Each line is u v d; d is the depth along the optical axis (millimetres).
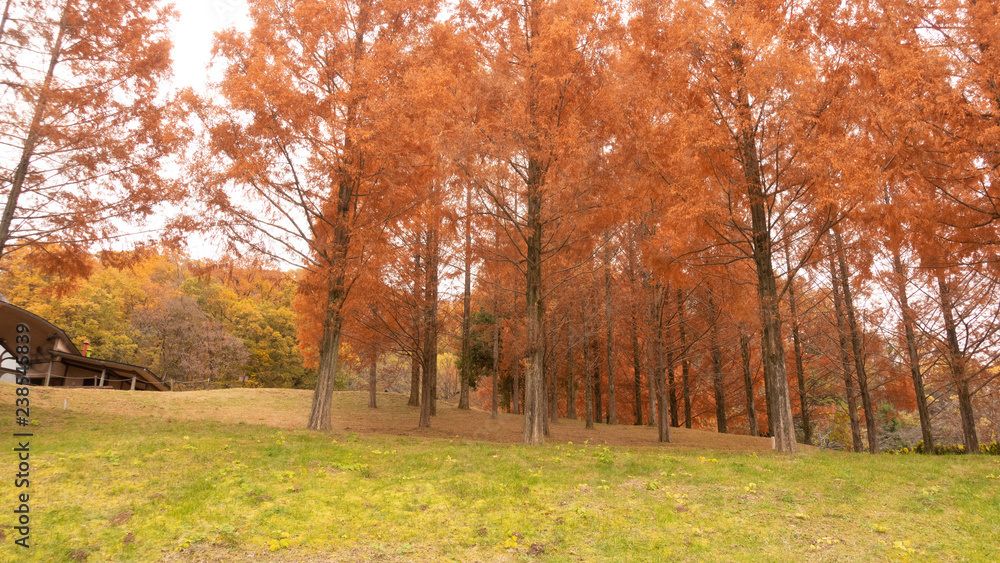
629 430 19719
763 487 6578
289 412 19141
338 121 11719
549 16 11422
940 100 8711
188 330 36688
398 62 12422
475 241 13367
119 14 11234
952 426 23203
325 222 13859
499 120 10625
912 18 9914
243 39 11539
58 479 5863
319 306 13562
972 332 14758
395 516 5184
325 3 11695
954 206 10906
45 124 9781
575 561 4172
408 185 13062
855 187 8508
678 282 11805
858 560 4207
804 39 10539
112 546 4125
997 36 9055
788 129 9523
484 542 4566
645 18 11461
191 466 6750
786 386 10969
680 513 5445
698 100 10844
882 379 19812
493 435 15805
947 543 4551
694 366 25859
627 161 11344
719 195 11180
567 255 16500
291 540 4430
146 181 11445
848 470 7785
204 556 4051
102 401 16656
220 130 11172
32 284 31422
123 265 12430
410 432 15188
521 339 20188
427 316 17250
